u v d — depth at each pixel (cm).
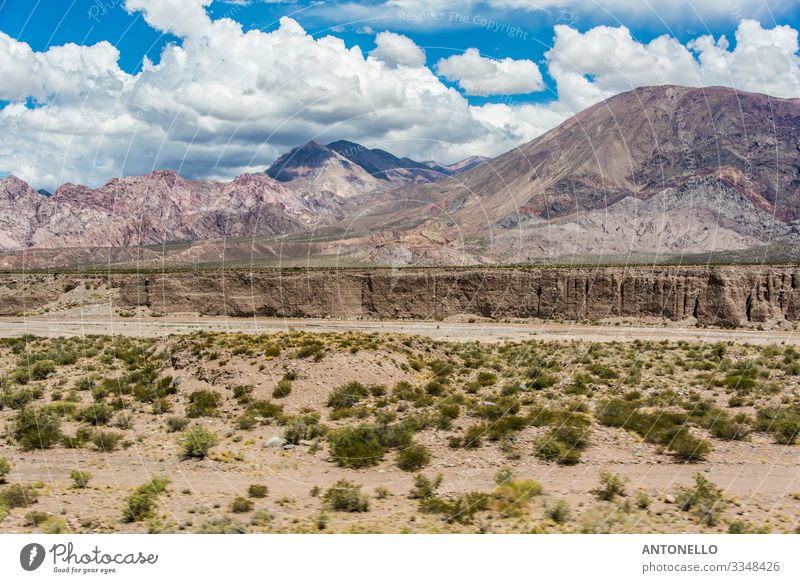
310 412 3222
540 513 1841
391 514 1853
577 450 2478
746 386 3753
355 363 3781
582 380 3925
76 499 2003
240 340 4394
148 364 4522
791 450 2503
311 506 1938
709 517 1786
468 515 1817
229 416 3183
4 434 2905
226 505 1948
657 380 4072
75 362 5272
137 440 2777
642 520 1769
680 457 2416
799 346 6175
